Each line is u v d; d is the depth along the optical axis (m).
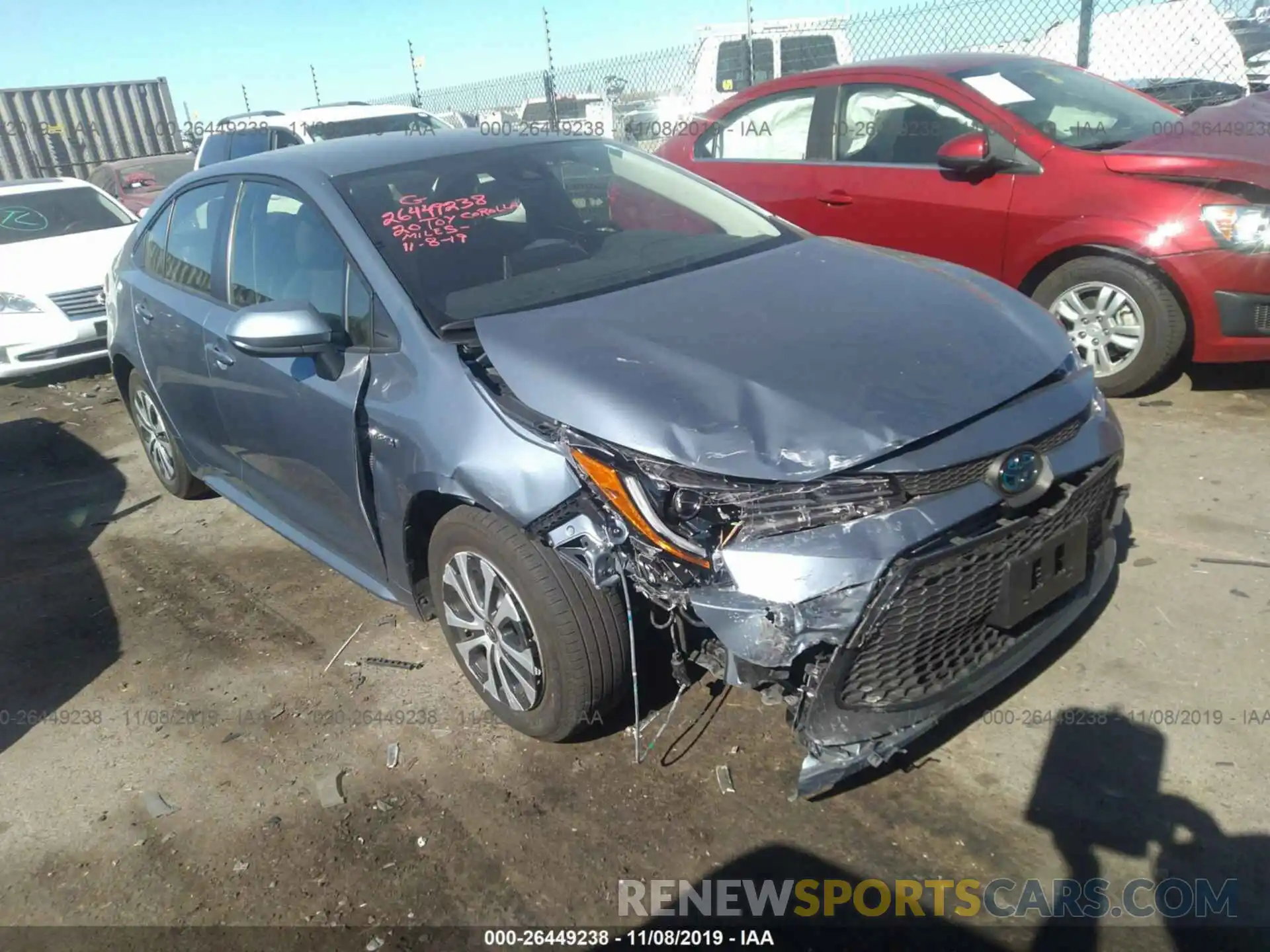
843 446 2.29
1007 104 5.18
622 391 2.50
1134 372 4.78
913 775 2.68
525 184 3.59
